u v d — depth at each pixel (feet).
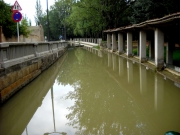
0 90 20.24
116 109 20.79
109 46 92.79
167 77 30.91
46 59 44.47
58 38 239.50
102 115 19.45
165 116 18.22
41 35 145.79
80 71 44.37
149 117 18.12
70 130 16.76
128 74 36.73
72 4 112.37
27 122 18.49
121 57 63.26
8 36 65.36
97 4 104.83
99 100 23.95
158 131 15.60
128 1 99.96
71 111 21.08
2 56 21.54
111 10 101.91
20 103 23.29
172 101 21.93
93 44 133.39
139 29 44.80
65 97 26.03
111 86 30.01
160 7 53.78
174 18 24.18
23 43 28.50
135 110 20.29
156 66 35.32
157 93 24.84
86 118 18.93
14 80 24.27
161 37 34.42
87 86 30.89
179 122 16.96
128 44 57.47
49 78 36.88
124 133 15.65
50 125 17.80
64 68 49.21
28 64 30.30
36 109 21.86
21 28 68.08
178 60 43.01
